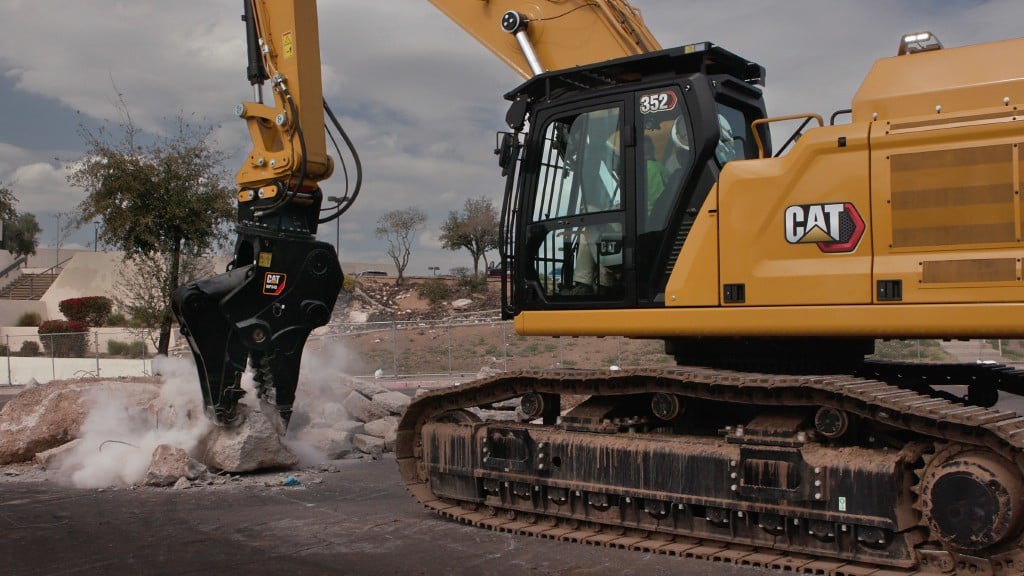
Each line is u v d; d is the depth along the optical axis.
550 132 7.29
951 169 5.73
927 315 5.73
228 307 9.16
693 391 6.51
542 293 7.21
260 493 8.82
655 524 6.63
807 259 6.11
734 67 7.14
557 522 7.20
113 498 8.62
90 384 11.35
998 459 5.36
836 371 6.77
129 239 18.86
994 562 5.31
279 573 6.04
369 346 34.50
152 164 18.91
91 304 42.31
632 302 6.75
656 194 6.72
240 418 9.62
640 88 6.81
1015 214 5.55
